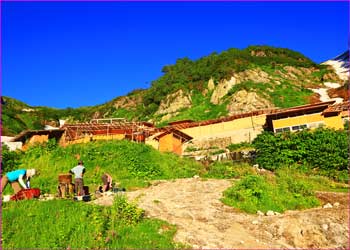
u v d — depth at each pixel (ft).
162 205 48.73
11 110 289.53
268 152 96.78
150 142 144.25
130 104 326.03
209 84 288.92
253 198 51.67
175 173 84.12
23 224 38.75
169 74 335.88
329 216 44.09
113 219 38.91
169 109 276.21
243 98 249.75
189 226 40.55
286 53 351.67
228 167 86.38
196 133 174.29
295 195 55.42
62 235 36.01
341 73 315.17
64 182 55.21
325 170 87.86
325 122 134.31
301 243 39.73
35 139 143.84
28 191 50.57
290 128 138.62
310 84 292.20
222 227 41.22
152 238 36.29
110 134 151.84
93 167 84.23
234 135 161.58
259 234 40.32
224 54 331.77
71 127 148.56
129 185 66.23
